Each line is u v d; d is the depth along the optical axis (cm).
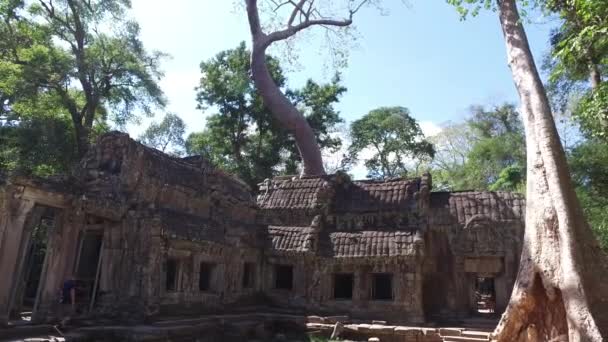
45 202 1286
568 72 1658
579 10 947
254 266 2022
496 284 1792
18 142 2423
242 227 1981
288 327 1692
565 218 991
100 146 1584
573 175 2047
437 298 1834
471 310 1803
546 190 1083
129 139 1562
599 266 974
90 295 1476
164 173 1658
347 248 1892
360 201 2089
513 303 1061
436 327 1681
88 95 2808
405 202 1980
